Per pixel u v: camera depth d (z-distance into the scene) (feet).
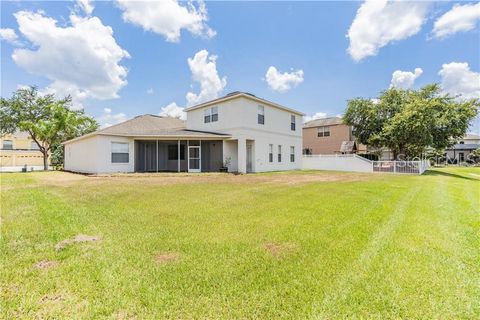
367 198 25.11
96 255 10.78
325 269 9.75
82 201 22.24
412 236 13.67
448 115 72.28
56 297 7.72
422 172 69.72
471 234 14.14
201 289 8.25
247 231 14.28
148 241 12.55
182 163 67.67
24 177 46.96
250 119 59.93
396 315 7.07
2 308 7.11
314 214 18.31
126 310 7.15
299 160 79.25
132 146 58.75
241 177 47.24
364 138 90.99
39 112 80.64
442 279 9.04
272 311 7.18
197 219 16.74
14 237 12.76
